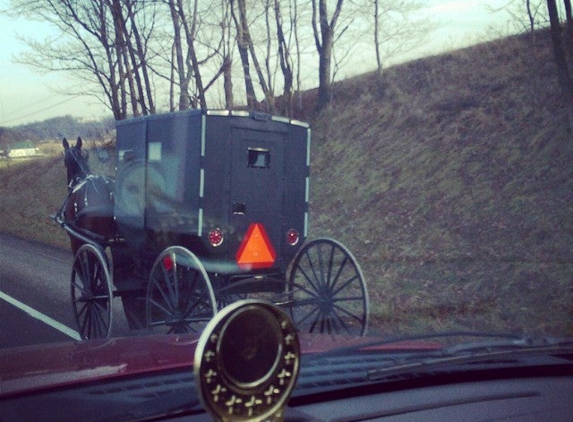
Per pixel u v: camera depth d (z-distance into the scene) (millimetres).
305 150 7250
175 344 3488
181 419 2295
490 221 12422
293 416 2326
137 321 7621
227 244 6691
